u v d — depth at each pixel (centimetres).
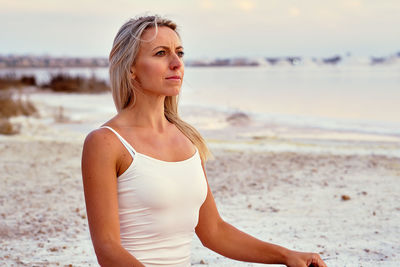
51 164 871
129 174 193
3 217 552
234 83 4547
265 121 1559
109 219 186
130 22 207
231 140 1180
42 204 613
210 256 424
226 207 598
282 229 504
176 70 203
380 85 3581
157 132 208
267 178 753
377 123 1476
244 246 224
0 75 3762
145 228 195
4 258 416
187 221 204
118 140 194
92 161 189
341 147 1051
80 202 625
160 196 194
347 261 402
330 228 505
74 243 464
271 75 7069
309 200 624
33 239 477
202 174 213
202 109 1953
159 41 202
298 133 1292
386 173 775
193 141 225
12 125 1395
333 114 1766
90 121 1606
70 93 3127
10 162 881
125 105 208
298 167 829
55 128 1423
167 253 201
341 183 713
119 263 180
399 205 591
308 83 4222
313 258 211
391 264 393
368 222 525
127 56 203
